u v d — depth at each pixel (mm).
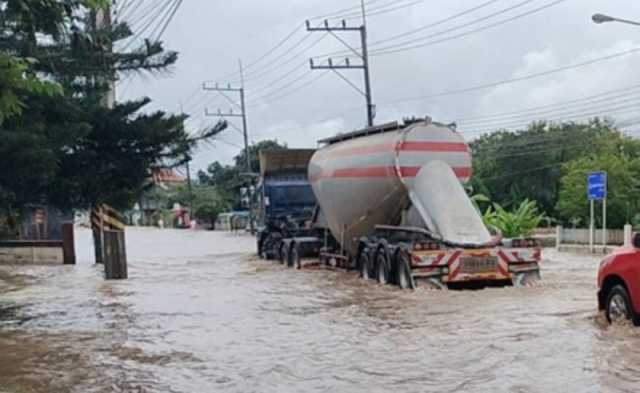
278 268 24422
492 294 14805
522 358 8930
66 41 12094
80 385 8664
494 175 59062
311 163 22984
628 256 9969
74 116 13492
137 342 11234
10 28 7363
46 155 12039
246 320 12961
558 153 56688
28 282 22141
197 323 12836
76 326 13164
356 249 20656
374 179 18500
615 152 50719
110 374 9172
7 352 10852
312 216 25906
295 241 24438
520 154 57906
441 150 17875
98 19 14320
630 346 9141
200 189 89312
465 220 16375
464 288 15867
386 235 18797
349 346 10258
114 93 16203
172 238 55656
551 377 7996
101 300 16828
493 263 15898
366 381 8273
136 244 45906
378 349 9945
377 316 12805
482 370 8477
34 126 11992
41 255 31000
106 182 14703
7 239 31422
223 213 82812
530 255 16062
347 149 20156
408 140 17766
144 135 14500
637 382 7633
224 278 21188
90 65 13516
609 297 10383
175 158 15477
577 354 8969
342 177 20078
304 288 17688
